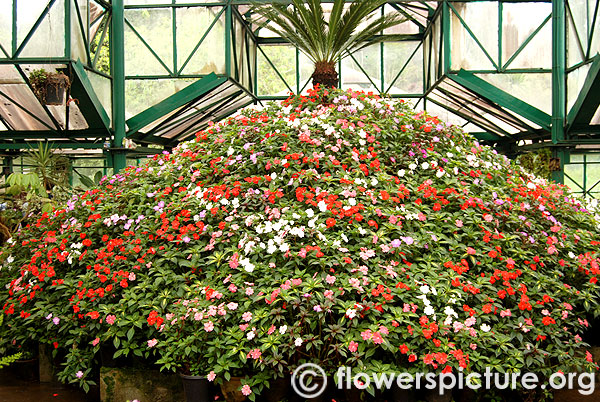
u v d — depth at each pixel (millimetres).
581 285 4082
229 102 12414
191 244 3826
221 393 3457
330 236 3535
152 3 10453
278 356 3131
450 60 10594
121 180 4844
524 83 10438
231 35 10742
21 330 4227
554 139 10047
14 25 8141
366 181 4023
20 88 8789
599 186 11648
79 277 3957
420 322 3160
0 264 4859
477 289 3385
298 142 4285
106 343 3795
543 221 4266
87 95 8938
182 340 3367
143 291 3611
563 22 10125
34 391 4059
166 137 12320
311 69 13273
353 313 3105
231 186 4078
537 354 3312
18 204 7043
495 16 10508
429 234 3670
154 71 10469
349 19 9086
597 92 8953
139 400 3701
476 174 4359
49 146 9875
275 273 3422
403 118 4777
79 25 8734
